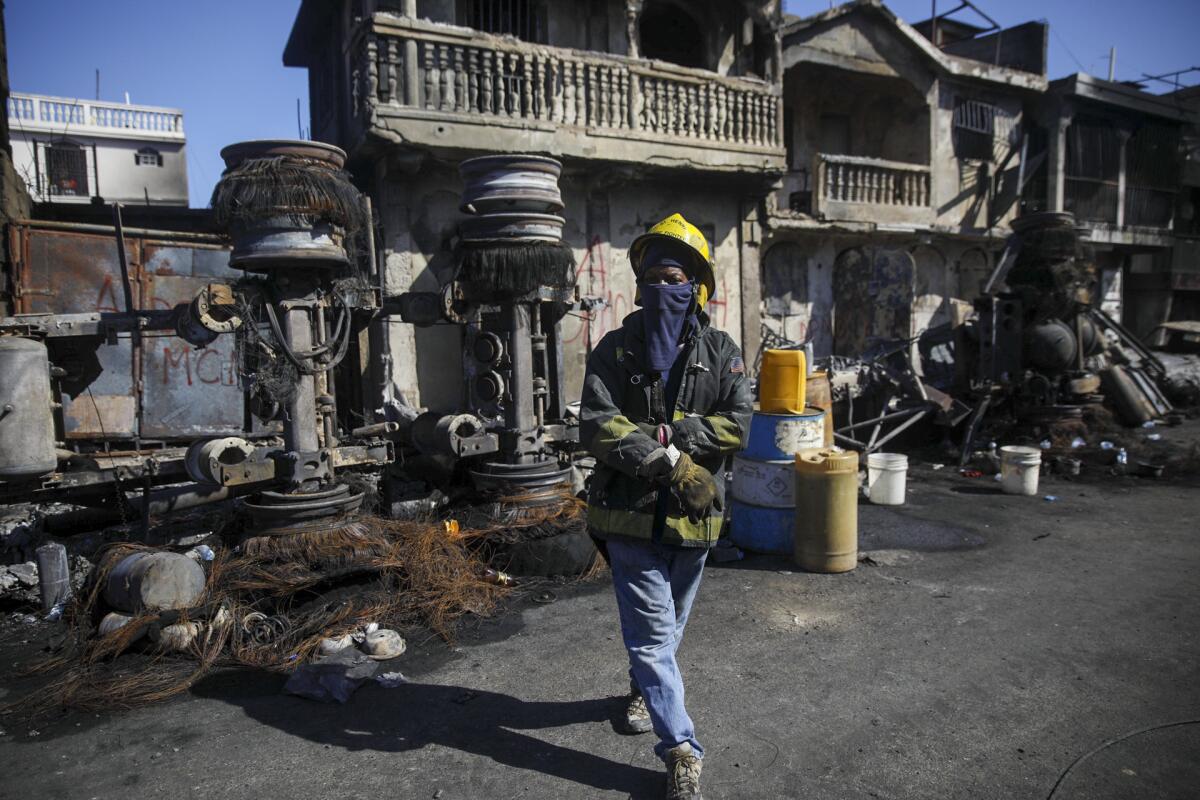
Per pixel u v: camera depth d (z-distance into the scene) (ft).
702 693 10.03
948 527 18.88
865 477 24.68
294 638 11.64
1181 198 67.97
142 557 11.98
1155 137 60.70
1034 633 12.01
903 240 47.42
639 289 8.05
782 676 10.53
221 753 8.73
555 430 17.58
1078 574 15.11
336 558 12.82
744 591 14.19
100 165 87.25
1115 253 63.36
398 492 19.04
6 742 9.04
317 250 12.89
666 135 32.73
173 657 11.20
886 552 16.71
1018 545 17.30
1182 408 39.24
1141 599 13.61
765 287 43.47
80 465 16.43
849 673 10.61
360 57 27.89
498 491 16.58
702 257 7.86
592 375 8.07
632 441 7.42
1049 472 26.30
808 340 44.75
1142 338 64.64
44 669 10.94
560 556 14.76
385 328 29.17
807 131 47.67
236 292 12.85
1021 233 32.40
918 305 49.44
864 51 45.32
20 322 12.43
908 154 49.14
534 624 12.64
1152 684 10.19
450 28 28.12
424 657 11.35
